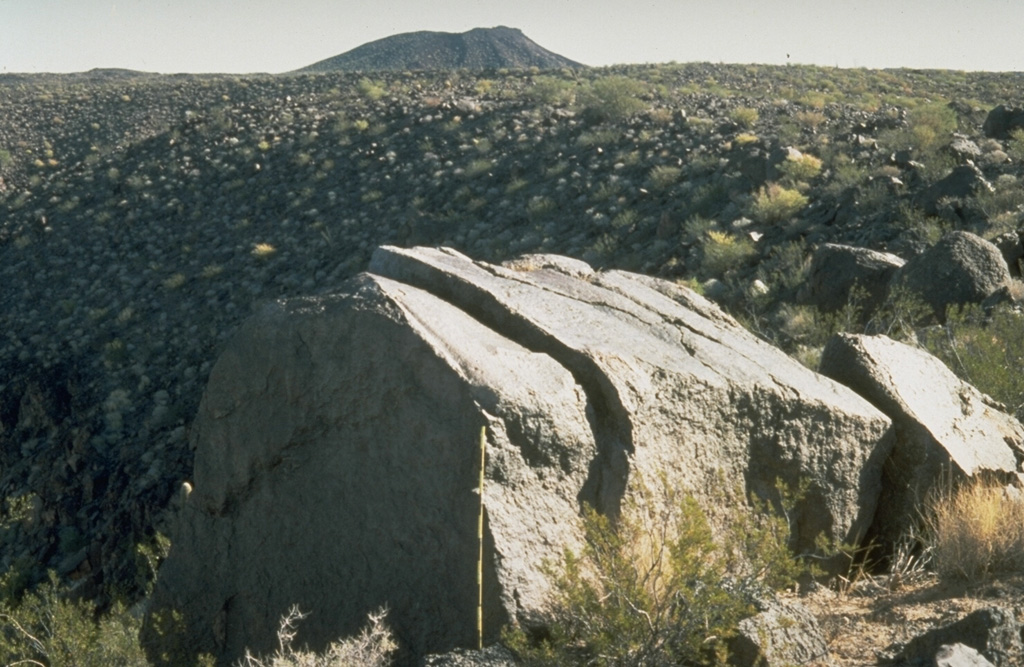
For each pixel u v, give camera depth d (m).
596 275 6.84
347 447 5.01
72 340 28.20
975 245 14.80
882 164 25.14
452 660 4.03
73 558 19.91
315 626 5.08
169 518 18.41
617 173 30.45
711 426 5.30
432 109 40.16
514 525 4.54
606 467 4.86
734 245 22.00
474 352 4.83
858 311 15.62
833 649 4.32
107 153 44.84
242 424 5.38
